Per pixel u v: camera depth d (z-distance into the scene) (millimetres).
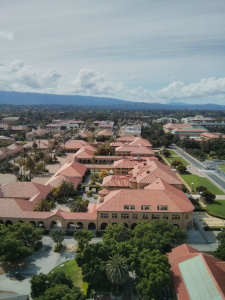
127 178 132250
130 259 67812
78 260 71938
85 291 67000
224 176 175375
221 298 53250
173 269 68000
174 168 190375
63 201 123438
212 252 85750
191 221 100062
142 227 82250
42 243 90875
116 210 96188
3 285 69125
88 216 98250
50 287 60406
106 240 77000
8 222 98562
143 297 61094
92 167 170750
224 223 107000
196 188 137000
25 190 119562
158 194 101000
